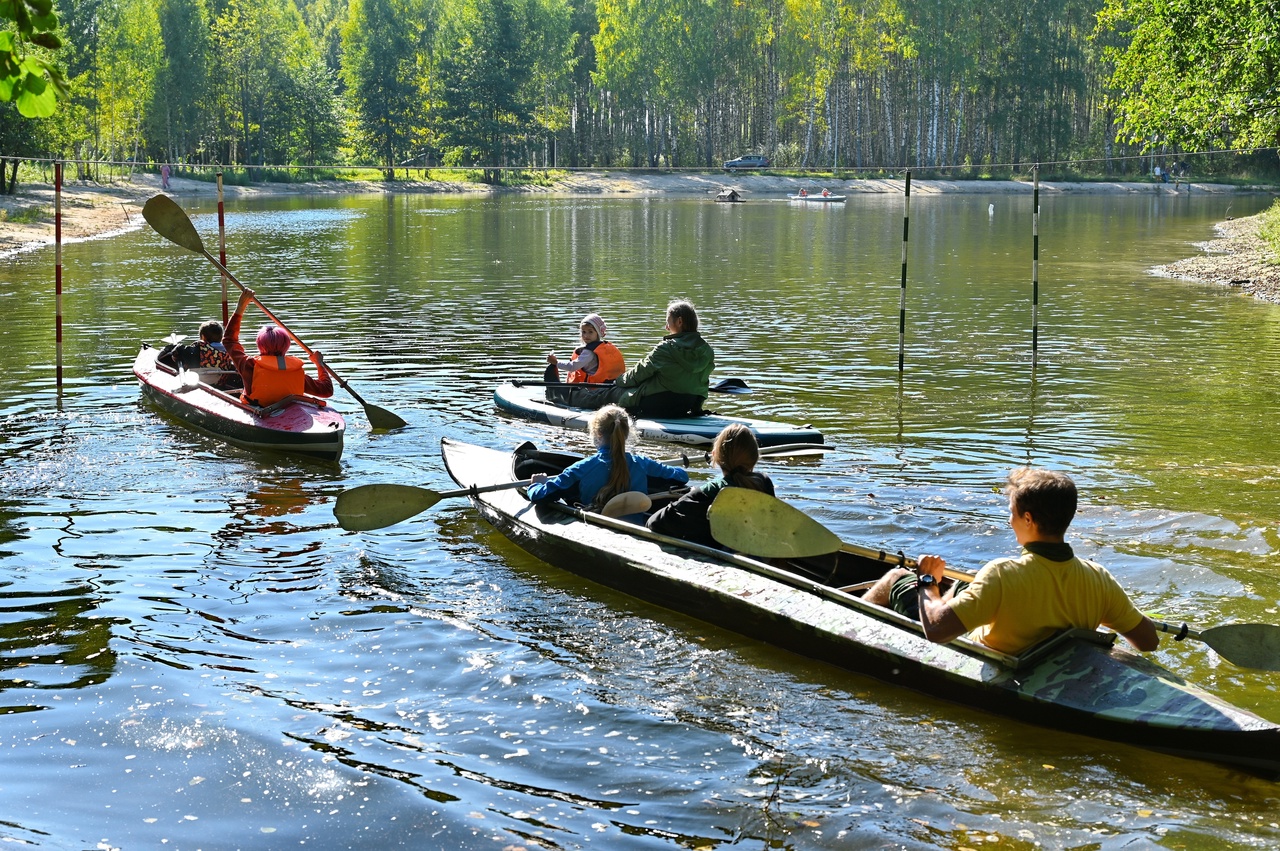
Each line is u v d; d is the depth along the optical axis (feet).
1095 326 56.13
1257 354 47.80
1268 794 14.67
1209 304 64.54
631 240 110.11
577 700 17.53
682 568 20.85
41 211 118.83
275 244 101.60
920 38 257.75
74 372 42.32
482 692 17.81
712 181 256.52
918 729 16.58
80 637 19.65
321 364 34.78
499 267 83.41
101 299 62.54
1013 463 30.58
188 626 20.20
